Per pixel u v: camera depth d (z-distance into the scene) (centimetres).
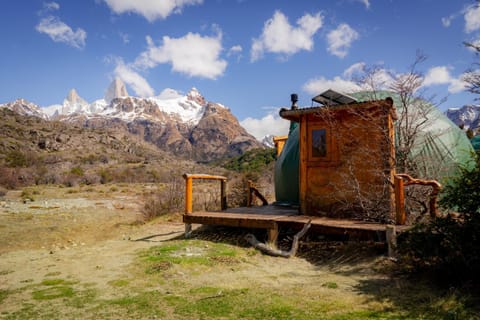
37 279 497
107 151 8725
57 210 1551
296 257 604
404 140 721
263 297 401
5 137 7219
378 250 550
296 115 779
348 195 709
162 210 1280
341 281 459
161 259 573
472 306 344
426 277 437
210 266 541
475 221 407
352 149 713
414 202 659
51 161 5906
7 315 360
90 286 458
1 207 1636
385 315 336
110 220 1261
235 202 1305
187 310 364
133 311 365
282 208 941
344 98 733
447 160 763
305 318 335
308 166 767
